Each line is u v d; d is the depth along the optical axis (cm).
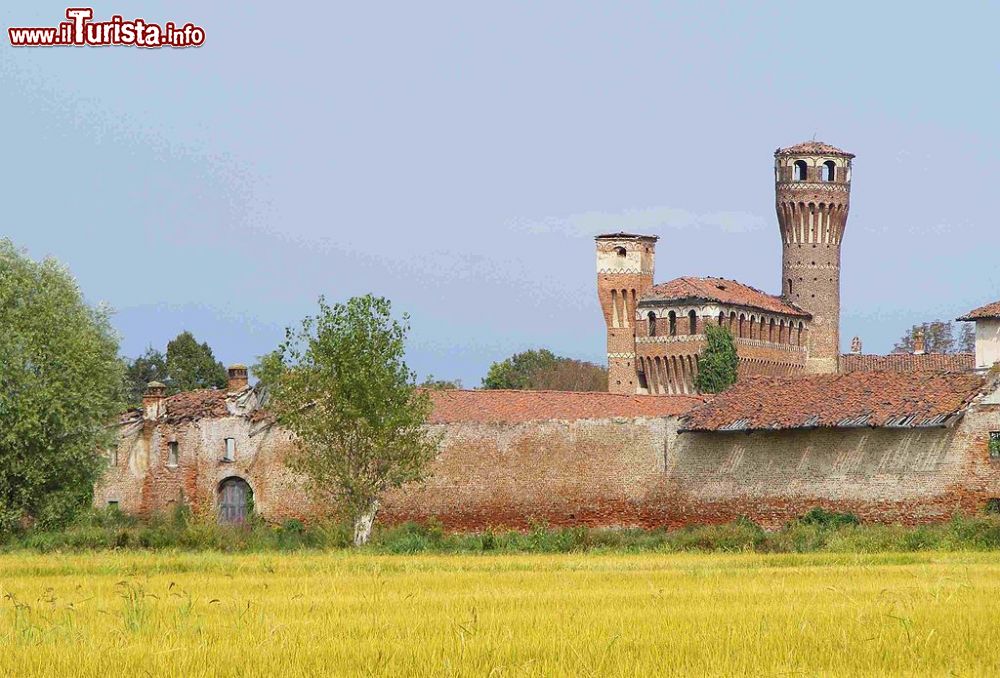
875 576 13900
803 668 8150
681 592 11975
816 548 19300
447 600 11431
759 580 13425
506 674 8038
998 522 19538
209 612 10575
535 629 9444
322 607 10919
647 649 8681
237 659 8388
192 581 13850
